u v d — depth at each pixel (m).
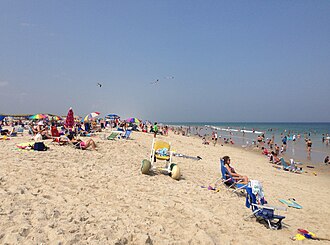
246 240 4.29
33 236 3.21
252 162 17.12
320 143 36.41
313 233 5.25
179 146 20.56
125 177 7.39
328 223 6.04
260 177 11.69
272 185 10.02
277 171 14.29
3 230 3.29
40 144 9.85
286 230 5.23
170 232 4.14
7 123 37.72
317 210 7.09
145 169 8.15
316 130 75.31
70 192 5.42
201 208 5.54
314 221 6.11
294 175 13.58
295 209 7.01
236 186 7.78
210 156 16.92
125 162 9.74
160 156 8.80
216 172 10.65
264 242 4.36
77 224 3.77
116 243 3.36
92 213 4.34
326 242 4.77
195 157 14.95
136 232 3.82
